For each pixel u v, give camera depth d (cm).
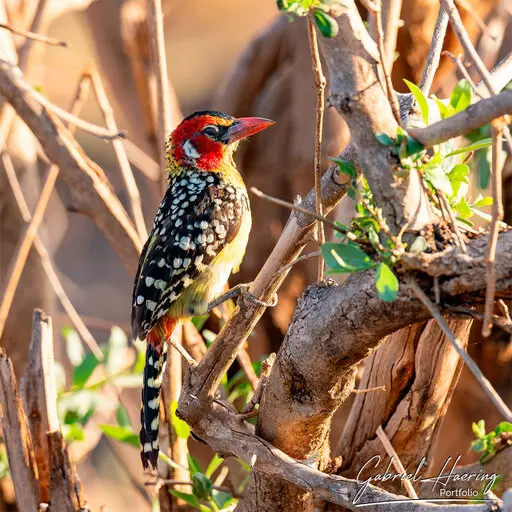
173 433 780
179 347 738
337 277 734
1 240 1036
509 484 629
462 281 439
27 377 691
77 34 2306
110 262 2144
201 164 845
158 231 812
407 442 654
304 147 1045
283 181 1088
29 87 820
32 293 1042
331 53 450
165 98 822
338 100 452
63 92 1973
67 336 949
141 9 1184
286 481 602
